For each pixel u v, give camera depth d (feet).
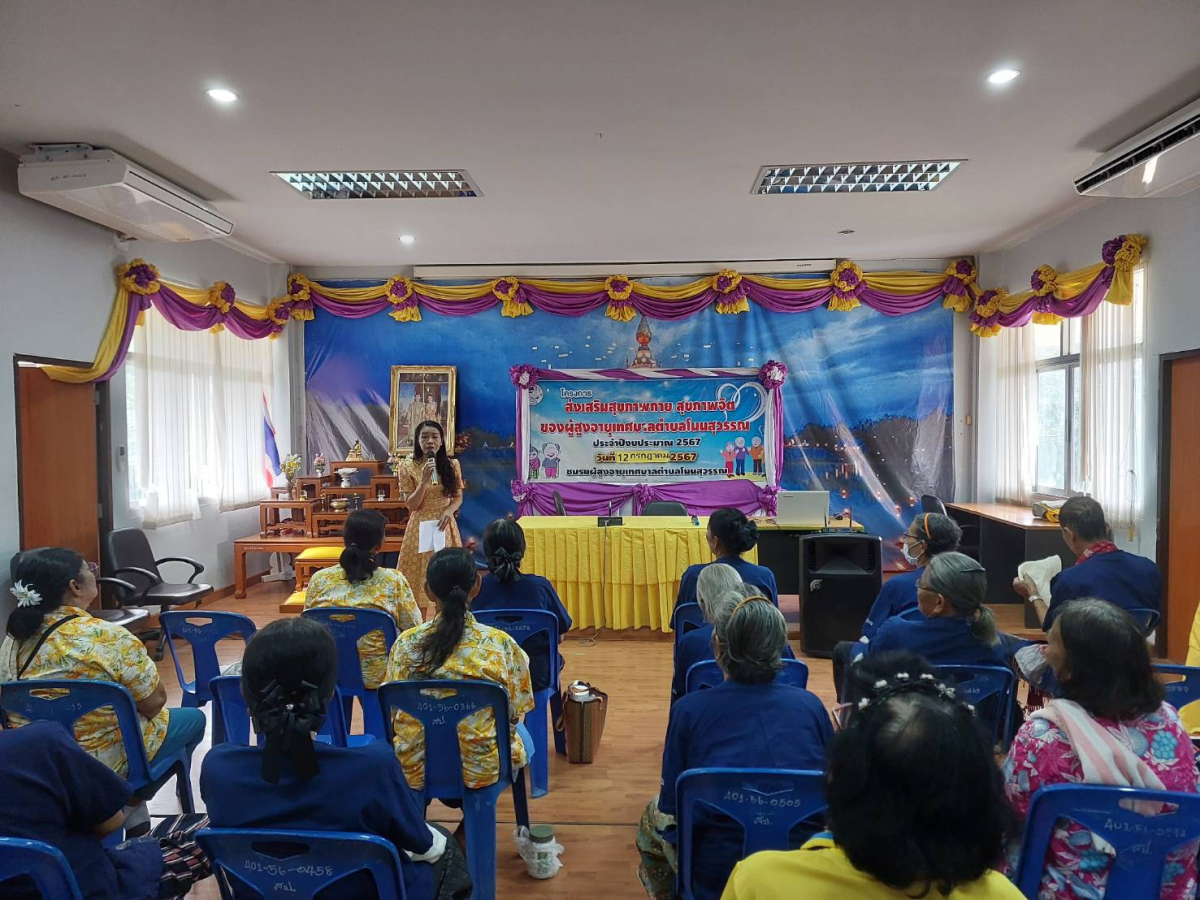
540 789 10.05
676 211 18.93
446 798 7.23
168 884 6.30
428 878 5.35
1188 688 7.23
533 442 24.50
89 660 7.52
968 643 7.82
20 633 7.56
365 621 9.59
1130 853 4.48
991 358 24.16
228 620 9.72
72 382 16.25
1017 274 22.66
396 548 22.11
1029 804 4.66
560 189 17.07
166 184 15.06
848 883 2.91
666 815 6.23
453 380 24.91
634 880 8.15
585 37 10.28
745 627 5.71
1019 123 13.44
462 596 7.43
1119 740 4.68
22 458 14.89
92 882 5.14
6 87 11.63
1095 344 18.88
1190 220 15.39
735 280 24.20
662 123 13.29
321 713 4.74
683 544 17.78
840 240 22.18
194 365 20.99
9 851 4.55
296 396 25.45
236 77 11.37
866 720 2.96
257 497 23.97
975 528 22.27
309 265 25.34
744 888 3.11
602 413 24.44
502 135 13.82
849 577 16.12
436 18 9.75
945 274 23.98
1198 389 15.40
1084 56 11.00
